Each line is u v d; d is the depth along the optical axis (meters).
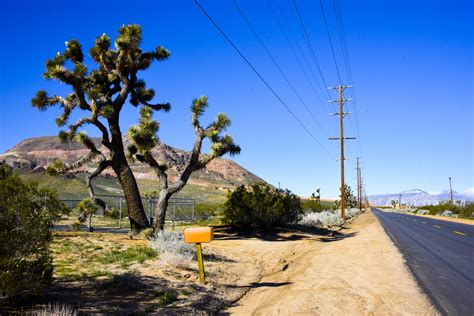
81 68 16.30
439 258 14.57
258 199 24.77
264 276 11.96
